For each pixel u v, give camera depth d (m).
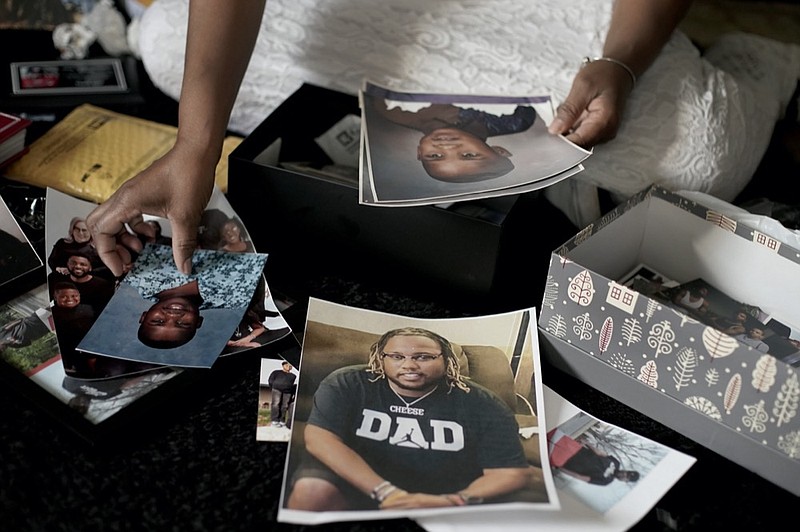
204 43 1.23
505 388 1.11
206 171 1.20
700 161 1.38
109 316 1.15
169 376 1.11
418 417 1.06
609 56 1.39
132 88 1.66
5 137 1.38
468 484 0.98
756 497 1.05
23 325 1.15
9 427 1.06
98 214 1.19
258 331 1.17
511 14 1.53
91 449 1.04
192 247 1.20
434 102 1.39
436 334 1.17
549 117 1.36
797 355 1.15
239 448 1.07
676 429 1.10
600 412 1.13
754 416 1.01
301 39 1.49
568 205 1.44
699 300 1.23
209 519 0.99
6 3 1.75
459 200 1.16
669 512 1.03
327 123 1.47
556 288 1.10
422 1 1.52
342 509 0.95
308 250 1.30
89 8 1.75
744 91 1.49
